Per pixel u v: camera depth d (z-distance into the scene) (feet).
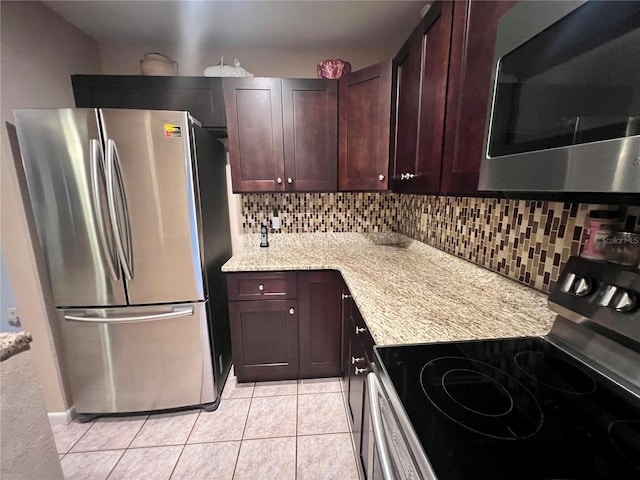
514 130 2.13
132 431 5.04
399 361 2.35
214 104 5.90
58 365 5.09
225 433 4.96
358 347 3.97
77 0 4.99
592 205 2.61
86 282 4.81
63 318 4.91
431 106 3.68
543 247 3.18
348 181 6.04
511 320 3.05
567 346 2.52
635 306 1.97
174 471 4.27
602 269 2.23
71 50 5.76
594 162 1.53
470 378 2.15
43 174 4.41
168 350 5.22
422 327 2.90
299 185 6.11
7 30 4.47
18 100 4.65
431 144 3.70
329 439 4.79
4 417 2.37
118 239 4.61
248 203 7.11
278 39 6.44
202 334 5.28
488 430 1.68
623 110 1.39
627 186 1.38
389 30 6.06
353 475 4.17
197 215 4.93
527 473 1.41
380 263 5.50
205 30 6.02
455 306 3.40
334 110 5.88
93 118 4.29
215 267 5.83
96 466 4.37
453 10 3.10
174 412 5.49
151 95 5.78
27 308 4.81
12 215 4.54
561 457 1.50
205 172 5.33
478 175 2.77
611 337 2.11
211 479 4.15
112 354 5.11
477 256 4.37
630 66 1.34
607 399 1.94
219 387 5.83
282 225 7.28
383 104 5.32
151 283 4.94
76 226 4.58
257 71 6.93
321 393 5.89
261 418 5.26
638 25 1.30
